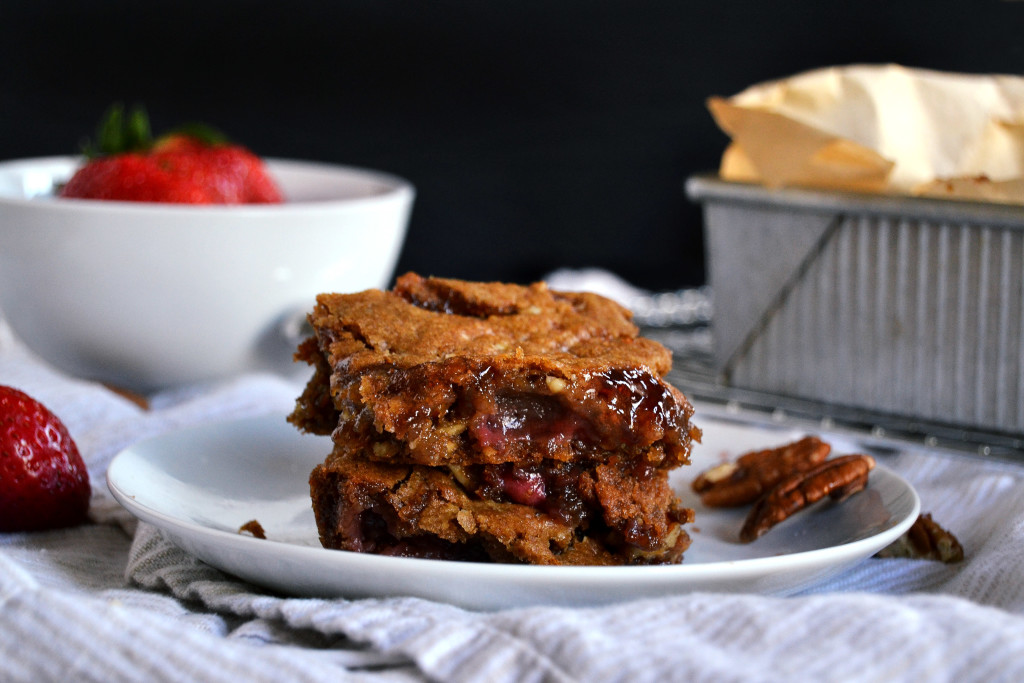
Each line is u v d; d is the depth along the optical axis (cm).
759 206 48
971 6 81
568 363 39
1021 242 44
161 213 48
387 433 39
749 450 46
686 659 34
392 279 89
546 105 90
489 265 92
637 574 36
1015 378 45
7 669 34
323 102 86
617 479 40
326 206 51
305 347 43
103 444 46
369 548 39
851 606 35
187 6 81
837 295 47
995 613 35
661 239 93
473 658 35
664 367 41
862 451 47
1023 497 41
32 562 40
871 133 47
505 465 40
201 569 39
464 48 87
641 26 89
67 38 79
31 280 49
